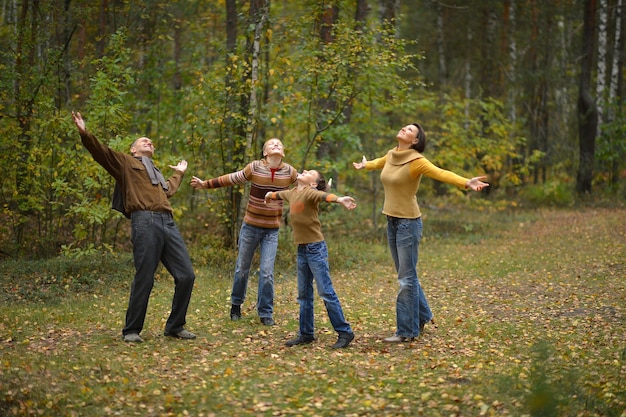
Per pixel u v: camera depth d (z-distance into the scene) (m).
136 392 4.76
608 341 6.29
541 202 20.08
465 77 26.28
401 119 19.64
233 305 7.29
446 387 4.91
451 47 25.03
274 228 7.18
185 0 16.75
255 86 10.27
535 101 24.28
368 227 14.69
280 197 6.29
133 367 5.32
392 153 6.32
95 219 9.30
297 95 10.89
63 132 10.26
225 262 10.38
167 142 12.43
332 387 4.94
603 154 21.52
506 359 5.70
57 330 6.57
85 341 6.18
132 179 6.18
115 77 11.22
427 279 9.95
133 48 14.31
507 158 23.05
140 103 13.41
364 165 6.88
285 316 7.53
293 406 4.57
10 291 8.34
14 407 4.52
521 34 23.48
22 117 10.52
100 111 9.79
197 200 13.66
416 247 6.35
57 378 5.00
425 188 20.58
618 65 23.11
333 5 12.80
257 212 7.11
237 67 10.45
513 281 9.62
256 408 4.52
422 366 5.49
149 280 6.20
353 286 9.46
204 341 6.30
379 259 11.55
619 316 7.38
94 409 4.49
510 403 4.58
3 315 7.09
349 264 10.94
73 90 11.97
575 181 23.03
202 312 7.63
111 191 10.23
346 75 11.25
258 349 6.06
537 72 22.27
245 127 10.95
